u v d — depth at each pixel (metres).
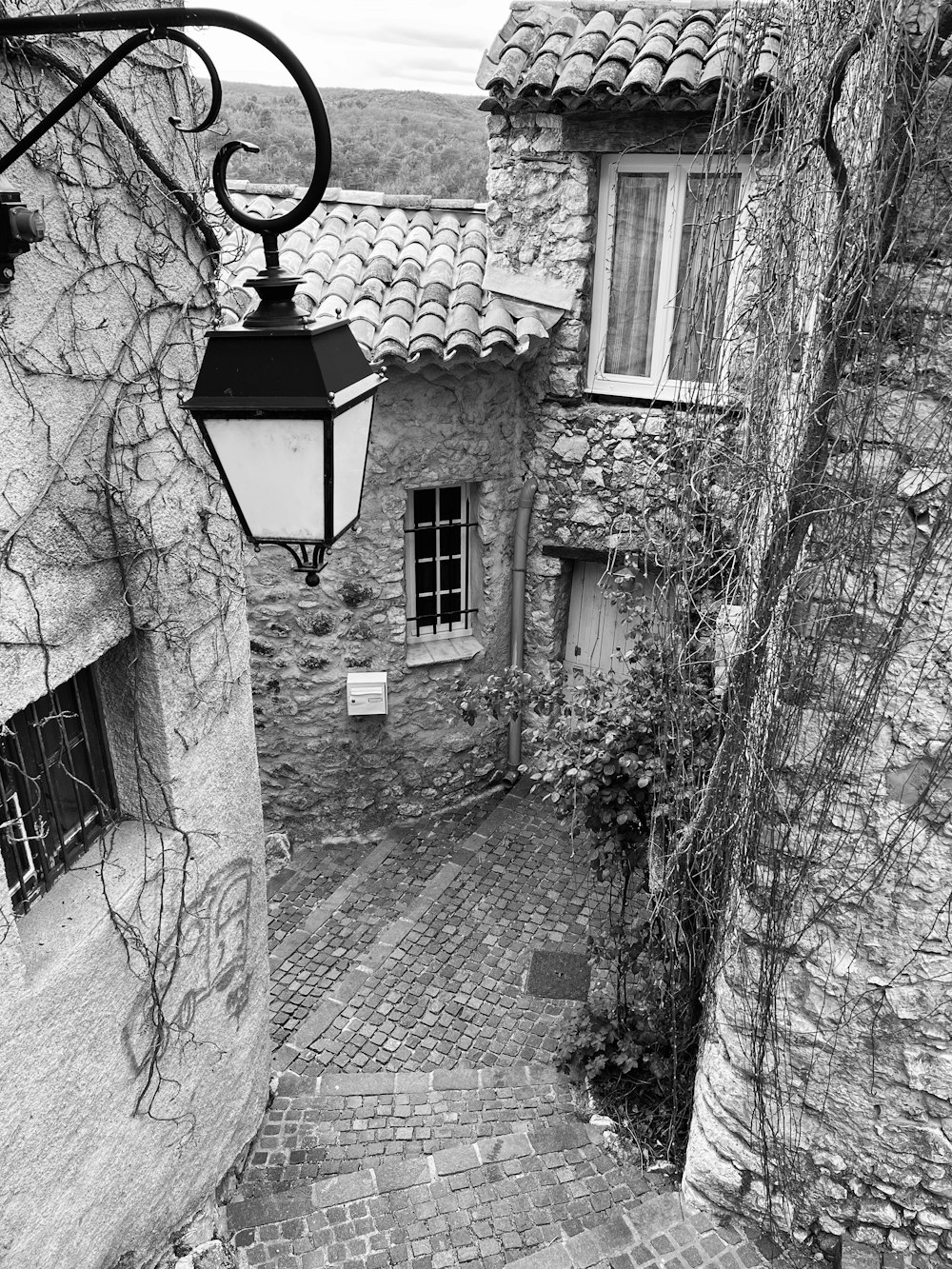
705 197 4.11
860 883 3.21
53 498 2.72
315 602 6.67
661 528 4.84
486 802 7.75
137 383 3.06
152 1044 3.49
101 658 3.31
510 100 5.93
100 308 2.85
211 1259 3.81
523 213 6.36
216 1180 4.19
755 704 3.39
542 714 5.17
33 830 3.00
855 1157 3.56
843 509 2.88
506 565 7.24
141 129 2.98
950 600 2.83
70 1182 3.04
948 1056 3.29
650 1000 4.84
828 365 2.81
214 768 3.82
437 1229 3.98
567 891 6.79
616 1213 4.04
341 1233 4.00
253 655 6.78
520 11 6.24
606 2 6.11
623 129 5.93
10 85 2.36
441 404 6.50
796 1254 3.72
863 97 2.64
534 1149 4.44
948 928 3.14
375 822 7.40
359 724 7.09
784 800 3.27
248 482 2.25
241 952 4.25
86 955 3.01
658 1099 4.73
